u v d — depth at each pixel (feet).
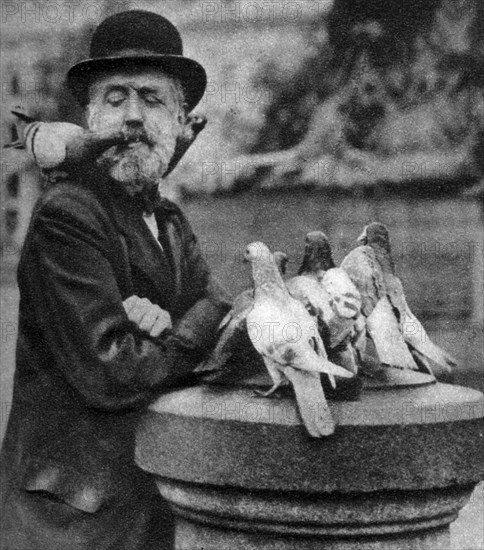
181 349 8.79
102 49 9.05
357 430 7.87
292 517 7.95
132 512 8.75
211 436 8.09
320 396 7.96
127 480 8.75
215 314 8.89
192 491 8.23
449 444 8.03
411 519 8.04
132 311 8.84
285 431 7.90
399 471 7.87
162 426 8.39
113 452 8.75
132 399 8.69
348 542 8.02
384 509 7.94
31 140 9.00
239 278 8.98
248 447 7.96
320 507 7.90
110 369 8.66
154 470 8.42
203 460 8.09
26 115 9.13
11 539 8.82
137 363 8.70
